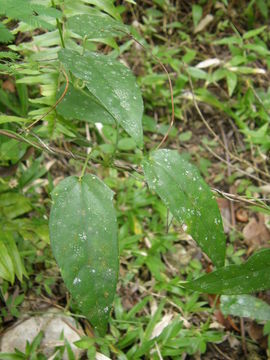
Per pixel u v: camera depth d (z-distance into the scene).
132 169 0.37
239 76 0.67
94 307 0.28
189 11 0.73
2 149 0.41
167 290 0.47
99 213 0.28
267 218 0.54
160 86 0.63
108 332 0.43
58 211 0.28
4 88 0.53
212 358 0.44
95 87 0.29
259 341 0.45
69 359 0.39
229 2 0.74
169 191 0.29
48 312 0.42
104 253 0.28
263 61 0.71
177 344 0.42
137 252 0.48
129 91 0.29
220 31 0.73
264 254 0.32
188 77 0.63
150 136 0.61
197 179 0.30
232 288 0.33
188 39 0.70
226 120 0.64
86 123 0.57
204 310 0.45
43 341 0.40
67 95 0.36
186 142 0.62
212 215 0.31
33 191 0.50
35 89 0.55
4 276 0.38
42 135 0.43
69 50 0.30
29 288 0.44
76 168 0.55
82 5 0.35
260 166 0.60
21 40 0.57
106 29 0.32
